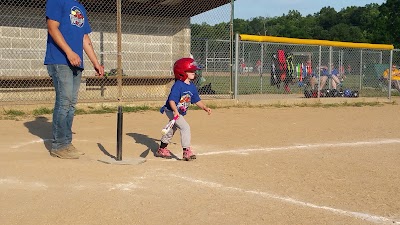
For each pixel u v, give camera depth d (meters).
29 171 5.14
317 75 15.78
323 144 7.42
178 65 5.95
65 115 5.85
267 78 22.97
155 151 6.53
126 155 6.18
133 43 14.09
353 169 5.68
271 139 7.79
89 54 6.25
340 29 63.41
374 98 15.66
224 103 12.82
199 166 5.61
